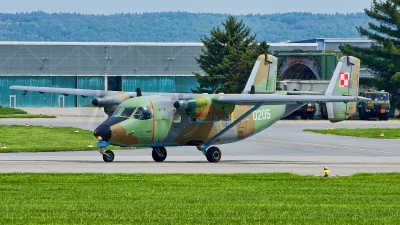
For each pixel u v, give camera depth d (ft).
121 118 419.95
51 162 426.10
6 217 232.32
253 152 530.27
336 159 474.90
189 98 431.84
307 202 270.26
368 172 384.47
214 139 447.83
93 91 473.26
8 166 398.01
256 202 268.62
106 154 428.15
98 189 299.99
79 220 228.43
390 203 269.44
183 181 330.54
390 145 594.65
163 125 427.74
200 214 240.73
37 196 279.69
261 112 471.62
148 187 308.60
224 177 349.20
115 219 230.68
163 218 233.14
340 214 242.99
